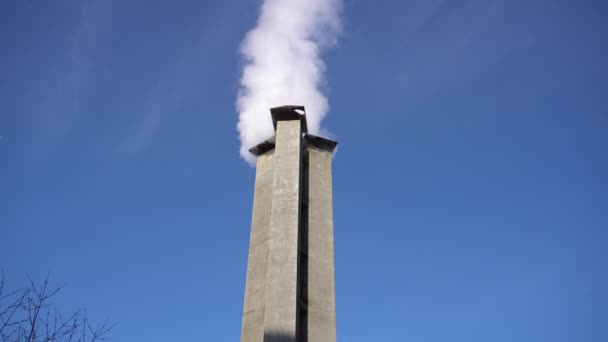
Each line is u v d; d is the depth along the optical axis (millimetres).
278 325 8148
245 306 9039
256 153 11289
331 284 9328
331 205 10430
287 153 10406
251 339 8562
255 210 10273
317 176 10773
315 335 8625
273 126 11359
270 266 8867
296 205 9586
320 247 9719
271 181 10492
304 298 9008
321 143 11375
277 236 9211
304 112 11289
